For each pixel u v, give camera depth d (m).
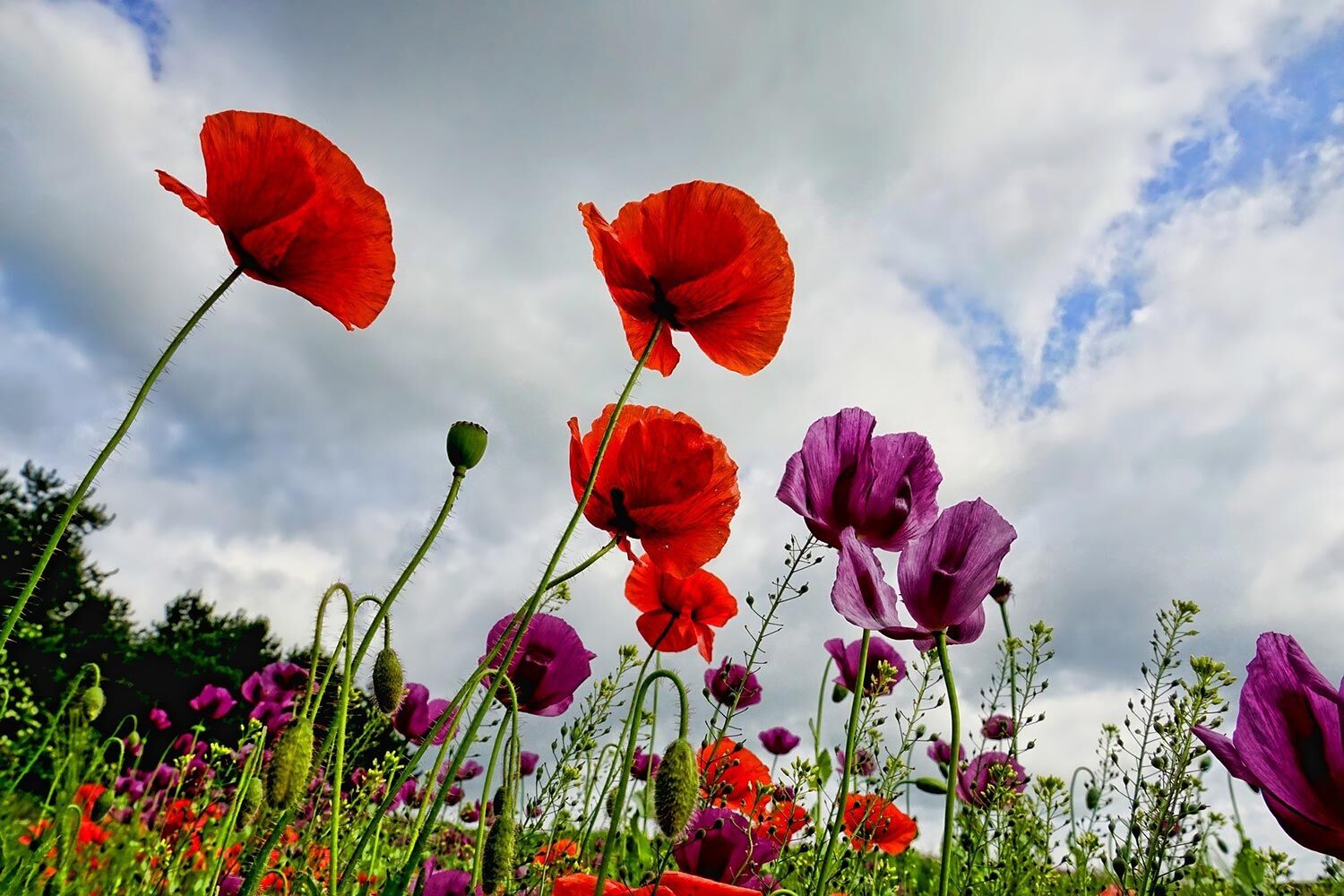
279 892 0.31
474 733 0.24
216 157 0.25
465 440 0.27
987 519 0.27
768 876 0.33
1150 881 0.32
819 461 0.32
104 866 0.32
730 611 0.45
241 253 0.26
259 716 0.61
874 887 0.38
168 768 0.57
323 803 0.37
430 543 0.26
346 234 0.26
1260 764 0.17
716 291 0.30
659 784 0.26
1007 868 0.42
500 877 0.30
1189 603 0.36
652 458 0.32
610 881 0.25
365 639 0.25
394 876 0.25
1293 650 0.18
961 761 0.50
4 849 0.33
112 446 0.20
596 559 0.31
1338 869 0.36
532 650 0.35
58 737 0.40
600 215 0.31
